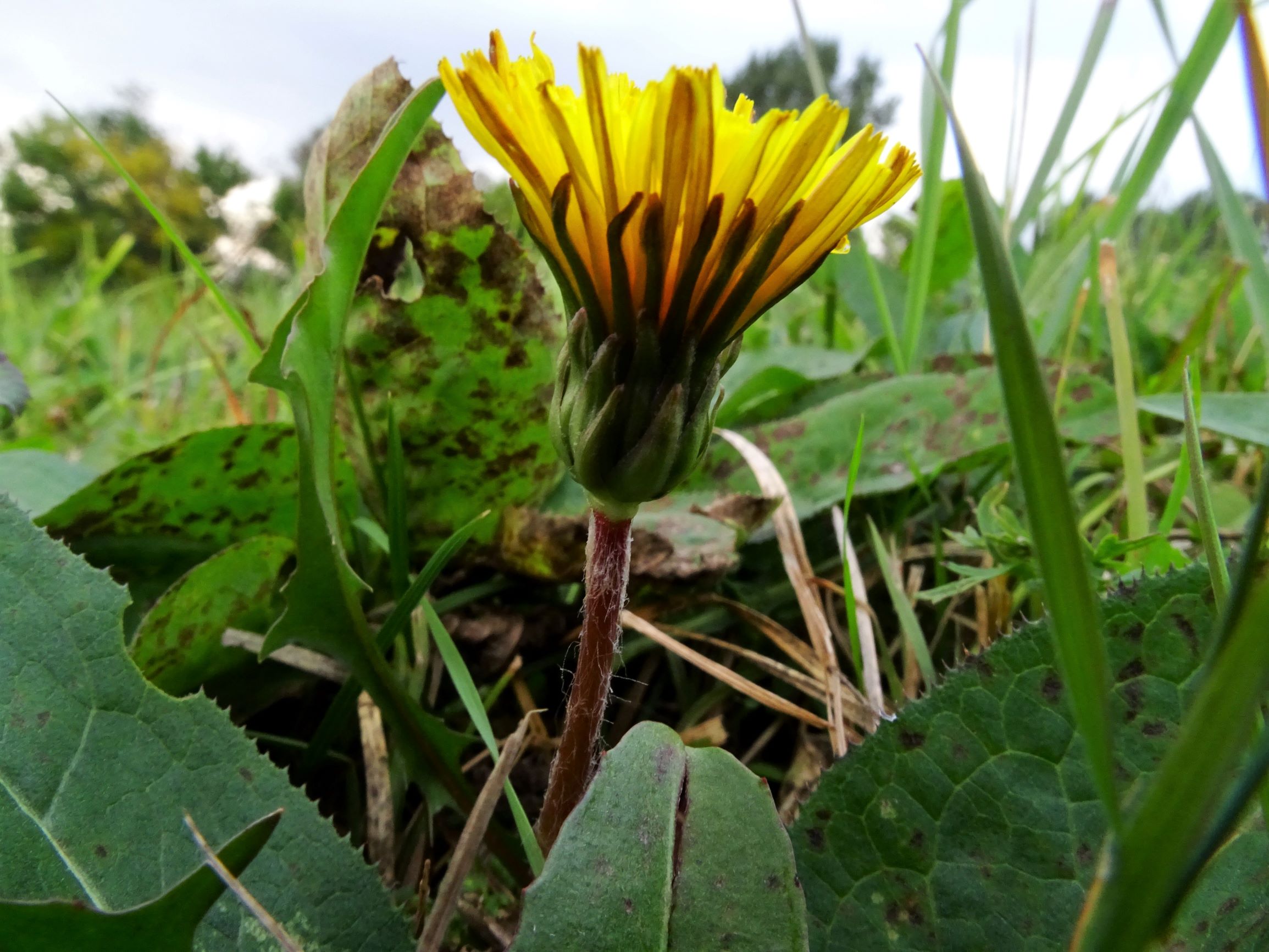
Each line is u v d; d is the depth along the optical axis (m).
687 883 0.05
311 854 0.06
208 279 0.11
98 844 0.06
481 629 0.11
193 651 0.09
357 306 0.11
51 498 0.12
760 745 0.10
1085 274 0.17
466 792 0.09
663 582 0.10
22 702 0.06
